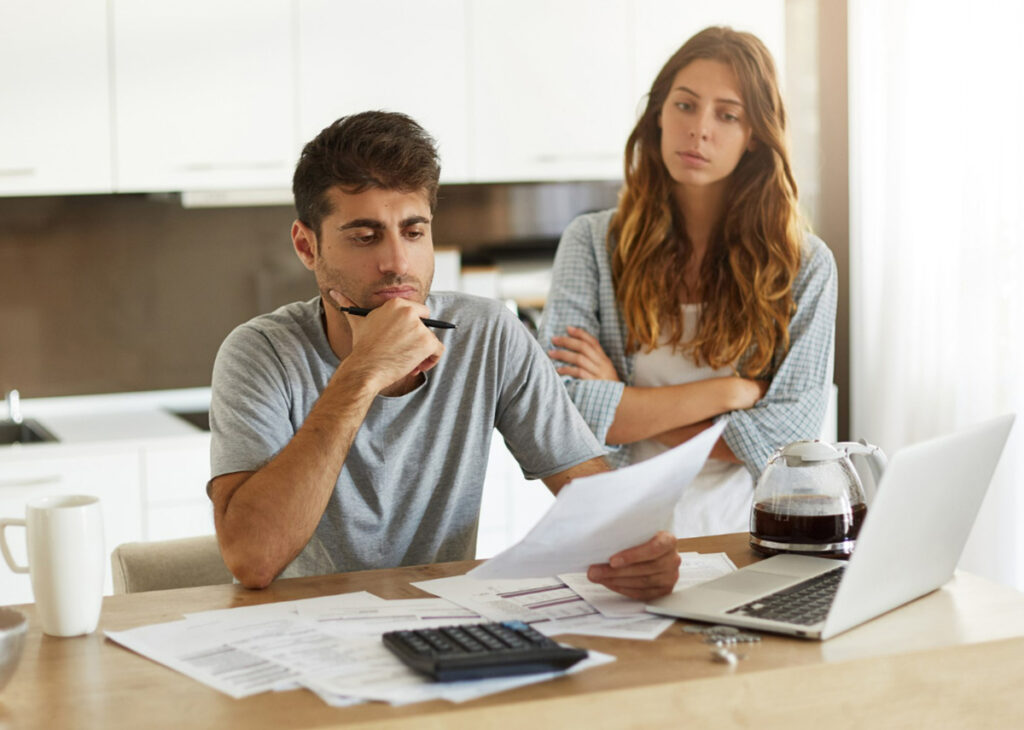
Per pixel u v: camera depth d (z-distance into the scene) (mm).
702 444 1308
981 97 2988
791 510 1502
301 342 1711
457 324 1782
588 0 3412
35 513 1229
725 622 1239
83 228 3402
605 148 3473
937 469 1224
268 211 3572
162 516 2971
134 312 3477
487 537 3264
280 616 1291
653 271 2236
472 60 3342
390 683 1066
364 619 1273
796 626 1192
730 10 3506
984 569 3000
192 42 3119
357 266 1622
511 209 3764
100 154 3070
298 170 1673
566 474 1802
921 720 1157
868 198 3414
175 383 3537
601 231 2324
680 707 1067
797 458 1525
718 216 2252
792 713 1108
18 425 3256
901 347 3314
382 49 3268
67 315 3412
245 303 3584
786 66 3648
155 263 3482
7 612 1081
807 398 2203
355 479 1696
